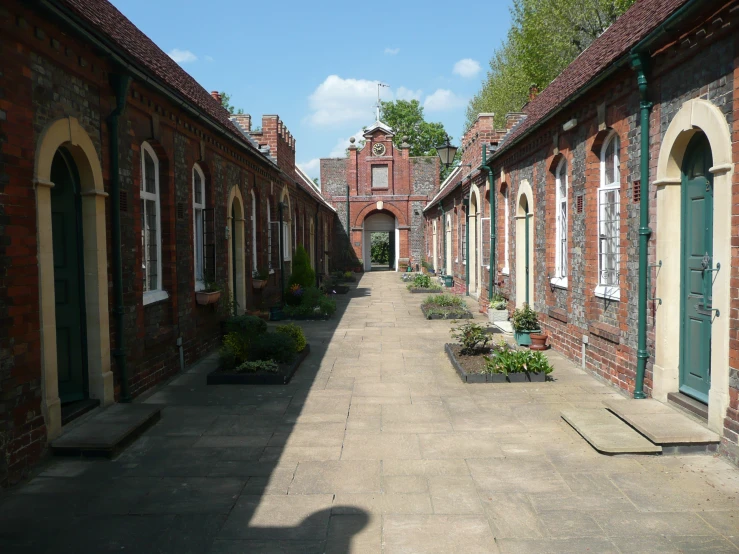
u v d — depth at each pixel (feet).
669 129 19.92
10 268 15.35
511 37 91.45
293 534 12.89
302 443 18.88
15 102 15.70
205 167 34.30
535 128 34.55
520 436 19.24
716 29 16.83
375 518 13.60
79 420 19.47
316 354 34.30
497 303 46.65
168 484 15.65
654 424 18.39
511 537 12.62
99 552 12.18
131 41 28.02
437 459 17.29
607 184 27.53
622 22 31.83
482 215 56.70
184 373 29.25
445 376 28.19
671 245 20.67
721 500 14.25
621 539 12.46
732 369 16.44
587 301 28.27
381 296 71.26
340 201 122.11
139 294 24.27
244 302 42.86
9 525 13.38
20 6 15.74
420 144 162.81
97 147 20.75
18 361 15.75
